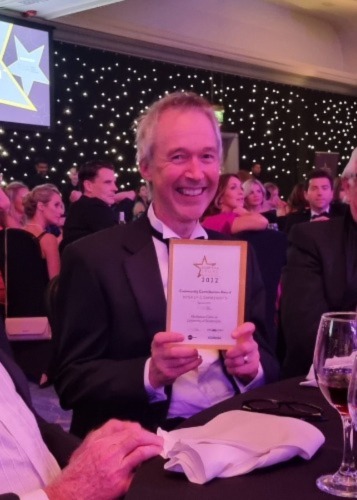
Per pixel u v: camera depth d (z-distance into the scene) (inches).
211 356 65.9
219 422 46.1
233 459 39.3
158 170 67.3
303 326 83.4
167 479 39.1
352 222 87.7
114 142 353.1
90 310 66.8
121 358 66.6
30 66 291.0
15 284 153.0
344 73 448.1
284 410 50.6
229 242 54.2
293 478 38.6
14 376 55.5
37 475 49.5
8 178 322.7
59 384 67.6
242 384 66.5
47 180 333.7
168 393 63.7
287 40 404.5
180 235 70.0
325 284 85.4
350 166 87.0
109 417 66.3
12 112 285.6
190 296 54.7
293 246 89.0
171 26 342.3
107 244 68.4
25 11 285.1
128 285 66.5
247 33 380.2
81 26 310.3
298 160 456.1
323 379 40.1
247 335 55.1
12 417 50.2
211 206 149.4
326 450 43.1
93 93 341.7
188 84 381.7
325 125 469.7
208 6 358.6
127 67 351.9
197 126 66.3
